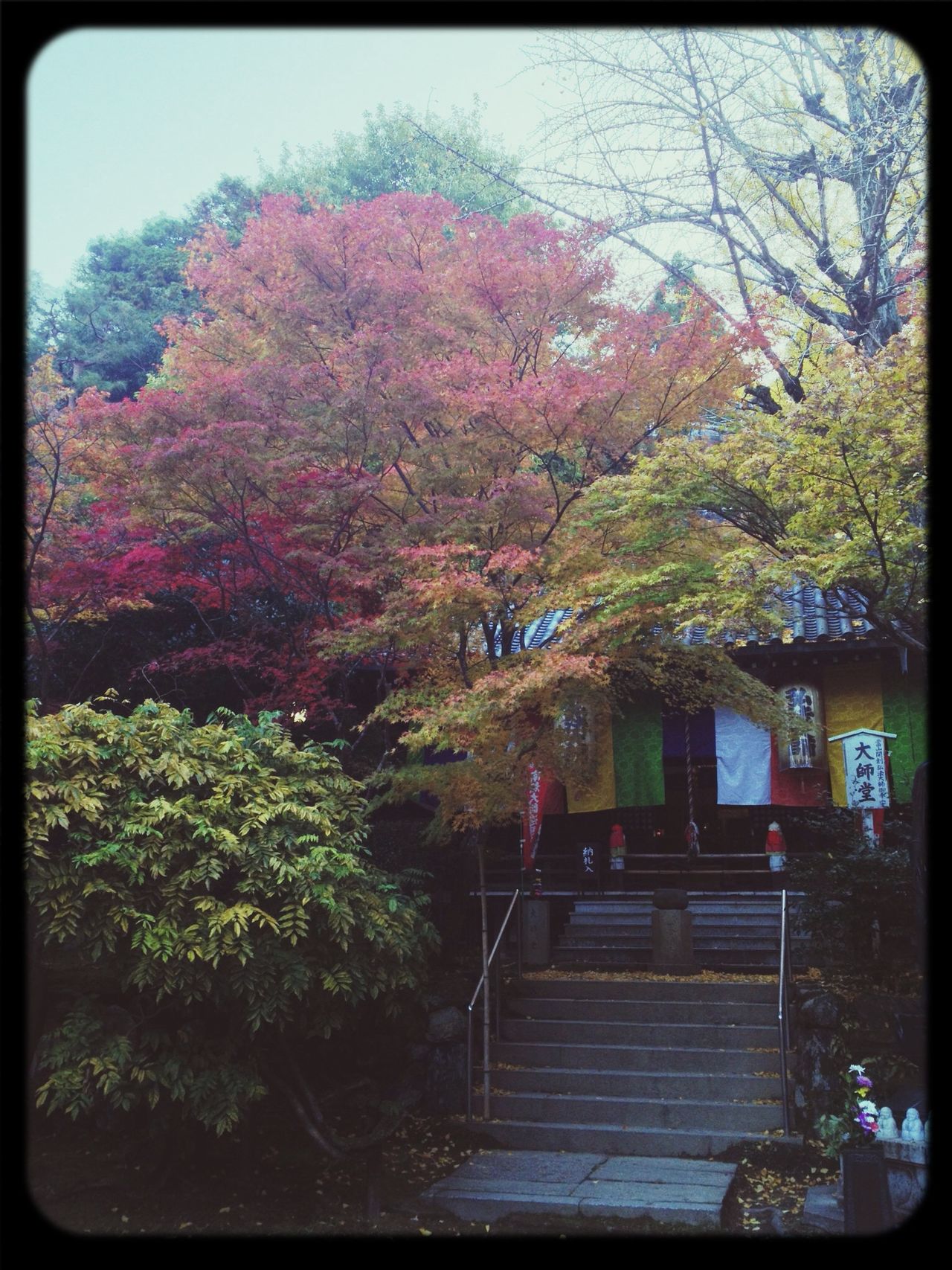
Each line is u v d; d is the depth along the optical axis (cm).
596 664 1048
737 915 1450
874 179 1259
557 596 1111
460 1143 1020
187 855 884
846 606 1223
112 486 1374
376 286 1262
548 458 1251
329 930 951
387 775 1161
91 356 2728
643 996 1224
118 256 3042
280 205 1326
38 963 833
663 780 1672
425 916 1304
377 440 1238
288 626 1472
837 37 1248
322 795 1009
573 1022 1172
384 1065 1134
